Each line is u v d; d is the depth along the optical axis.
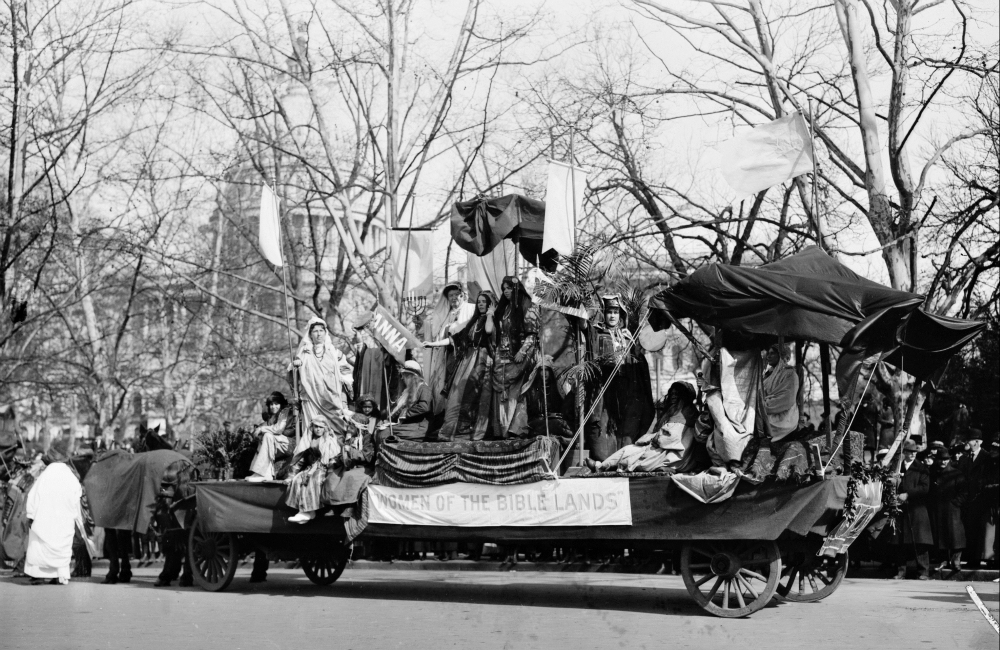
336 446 14.86
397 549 14.72
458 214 16.30
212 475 17.02
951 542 17.69
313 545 15.82
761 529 12.20
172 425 34.62
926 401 21.86
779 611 13.07
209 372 43.47
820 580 15.65
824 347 12.99
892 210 24.14
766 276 12.58
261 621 12.29
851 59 21.86
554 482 13.17
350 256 27.20
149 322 38.41
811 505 12.05
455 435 14.87
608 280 16.00
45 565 17.83
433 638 10.78
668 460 13.20
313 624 11.98
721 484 12.34
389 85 26.73
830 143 23.22
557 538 13.20
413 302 19.33
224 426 17.58
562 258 15.13
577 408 14.27
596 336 14.80
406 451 14.17
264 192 17.45
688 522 12.55
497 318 14.93
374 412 15.96
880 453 17.67
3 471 21.97
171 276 31.88
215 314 36.44
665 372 24.98
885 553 18.31
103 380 30.17
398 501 14.16
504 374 14.54
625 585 16.92
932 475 17.92
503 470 13.47
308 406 15.22
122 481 17.92
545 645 10.27
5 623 12.30
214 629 11.62
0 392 30.66
